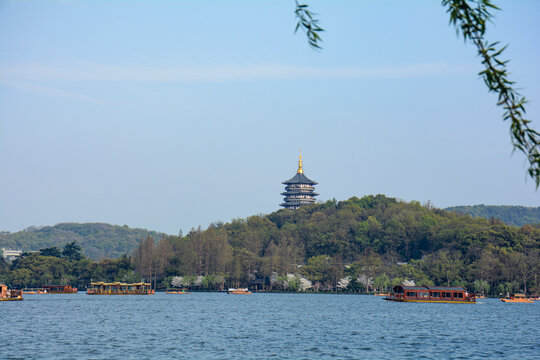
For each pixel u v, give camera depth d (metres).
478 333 122.81
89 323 135.50
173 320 146.00
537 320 157.25
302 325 135.25
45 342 100.75
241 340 105.88
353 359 86.38
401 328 130.50
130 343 100.38
